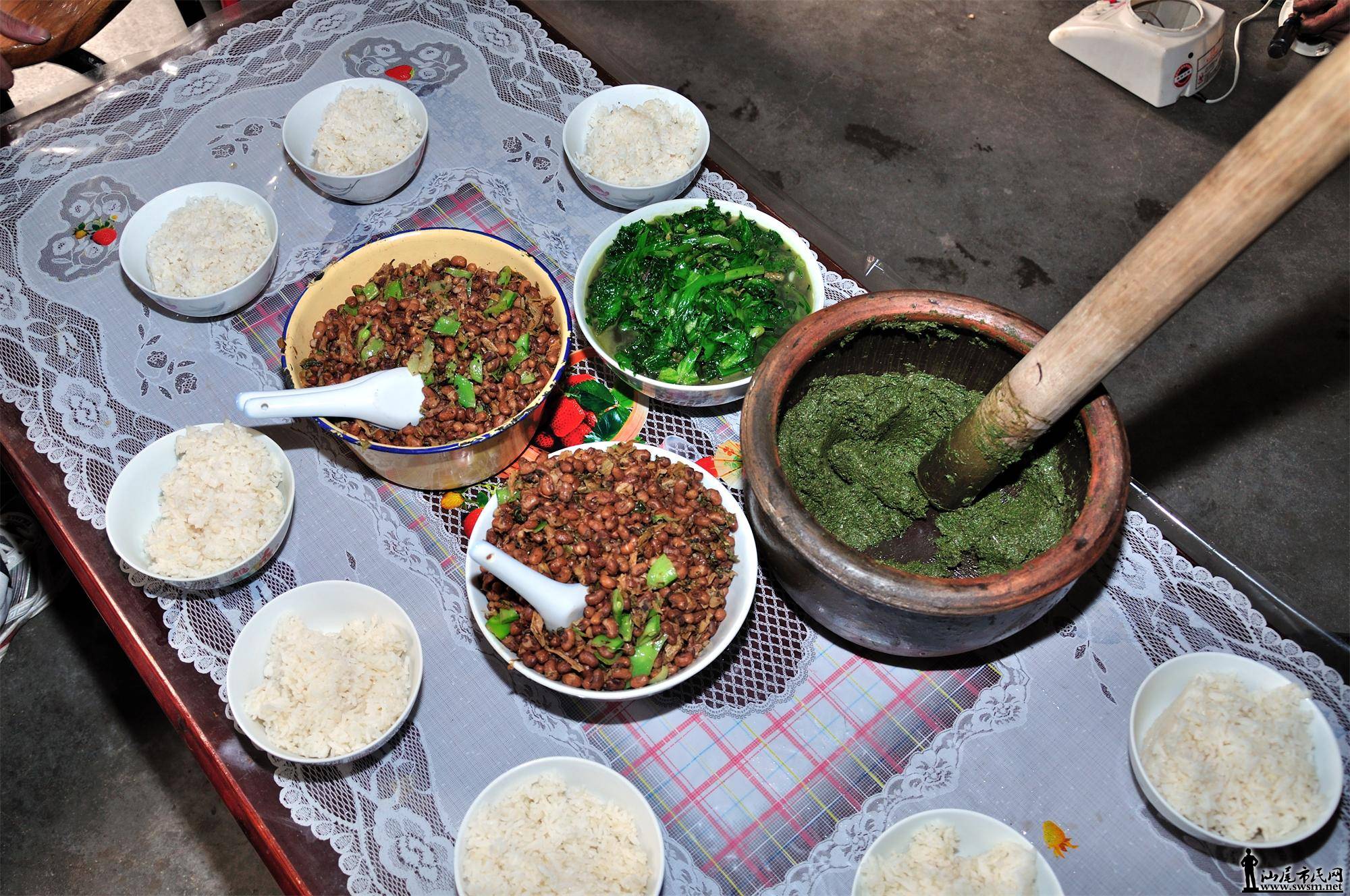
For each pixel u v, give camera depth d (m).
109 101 1.99
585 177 1.77
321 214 1.84
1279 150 0.81
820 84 3.68
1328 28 3.47
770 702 1.37
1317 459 2.90
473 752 1.34
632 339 1.60
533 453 1.57
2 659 2.63
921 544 1.46
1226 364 3.06
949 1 3.91
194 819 2.46
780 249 1.68
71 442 1.58
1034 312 3.18
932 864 1.16
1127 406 3.00
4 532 2.46
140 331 1.71
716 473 1.56
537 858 1.16
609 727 1.35
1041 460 1.37
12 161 1.91
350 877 1.24
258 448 1.46
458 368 1.47
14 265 1.78
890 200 3.40
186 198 1.76
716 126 3.57
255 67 2.05
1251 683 1.28
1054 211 3.38
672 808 1.29
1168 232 0.92
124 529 1.41
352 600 1.37
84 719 2.58
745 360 1.54
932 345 1.39
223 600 1.45
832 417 1.44
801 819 1.28
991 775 1.31
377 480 1.56
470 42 2.10
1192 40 3.42
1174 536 1.50
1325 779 1.19
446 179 1.89
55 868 2.40
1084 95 3.64
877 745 1.34
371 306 1.53
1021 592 1.09
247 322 1.72
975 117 3.59
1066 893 1.23
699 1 3.91
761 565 1.48
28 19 2.21
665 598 1.25
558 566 1.26
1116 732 1.34
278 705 1.26
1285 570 2.74
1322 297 3.16
